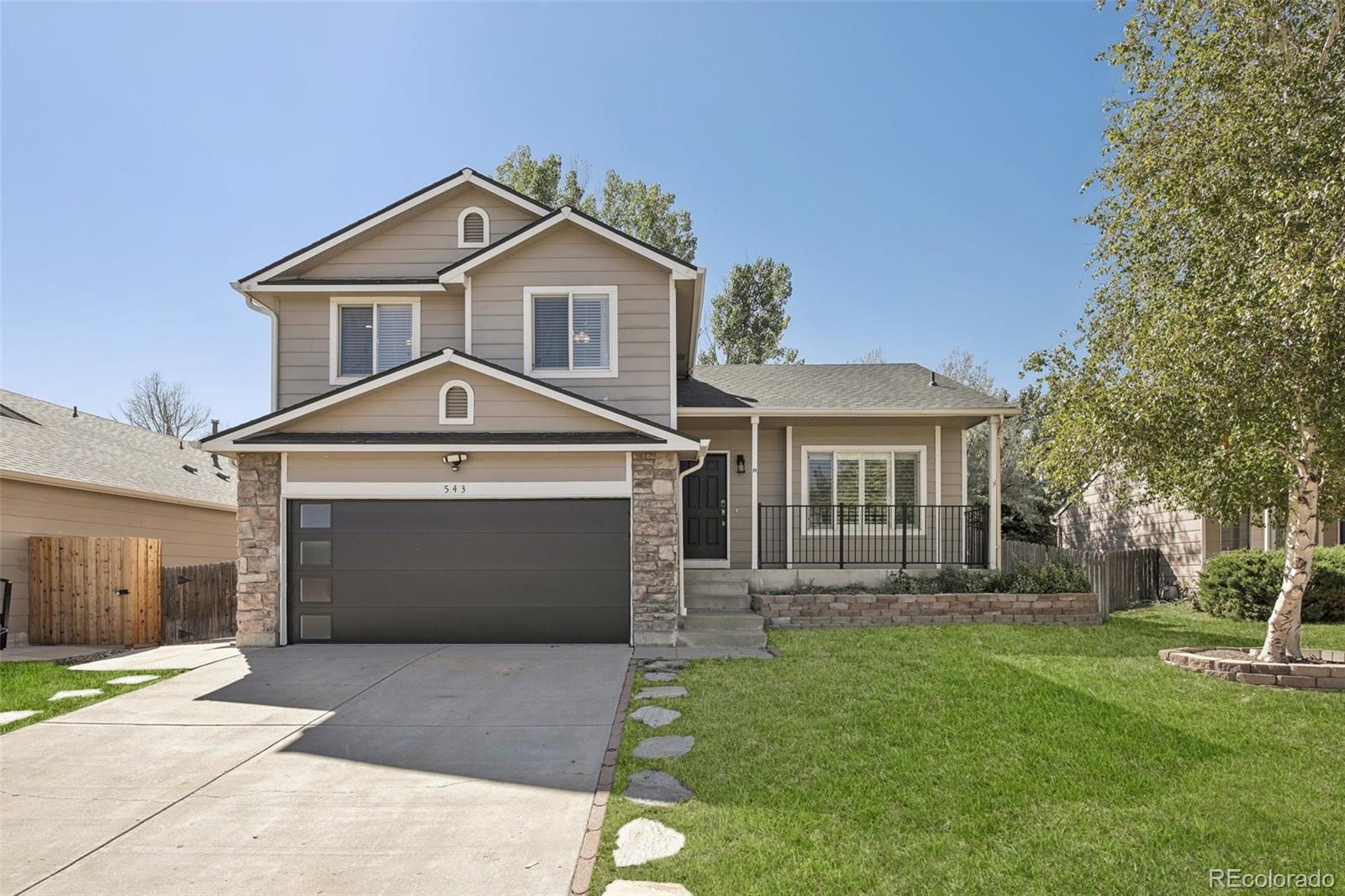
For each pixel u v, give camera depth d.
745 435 13.79
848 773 4.86
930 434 13.65
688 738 5.61
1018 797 4.51
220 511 17.05
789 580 12.26
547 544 9.52
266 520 9.50
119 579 11.27
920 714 6.12
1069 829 4.09
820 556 13.48
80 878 3.58
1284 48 7.44
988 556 12.87
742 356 31.91
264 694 6.96
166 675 7.84
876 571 12.33
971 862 3.70
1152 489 7.84
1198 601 12.68
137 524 14.20
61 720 6.20
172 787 4.73
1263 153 7.15
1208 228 7.41
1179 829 4.09
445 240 12.37
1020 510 21.72
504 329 11.08
